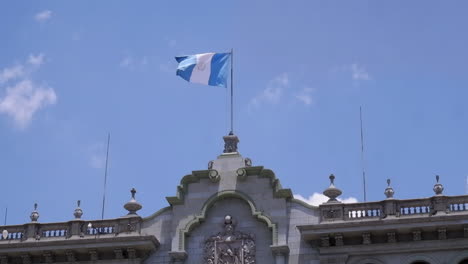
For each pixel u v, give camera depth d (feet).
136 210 187.32
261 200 181.88
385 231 172.86
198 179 185.98
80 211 187.73
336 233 173.68
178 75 200.13
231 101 196.65
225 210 183.42
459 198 174.60
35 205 189.67
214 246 180.14
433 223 170.91
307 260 176.04
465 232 170.50
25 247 181.68
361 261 173.88
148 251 181.37
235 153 188.03
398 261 172.76
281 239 177.47
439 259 171.42
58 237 184.55
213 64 200.75
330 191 181.16
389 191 177.99
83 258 182.09
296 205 181.16
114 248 180.24
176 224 182.60
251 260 177.99
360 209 177.37
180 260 179.63
